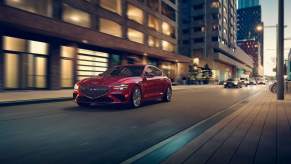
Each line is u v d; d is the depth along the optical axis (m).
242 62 108.31
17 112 7.82
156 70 11.05
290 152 3.59
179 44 73.06
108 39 24.19
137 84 9.02
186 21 72.50
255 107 9.55
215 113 8.01
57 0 20.52
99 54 25.39
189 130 5.29
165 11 44.41
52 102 11.18
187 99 13.67
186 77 55.69
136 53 31.16
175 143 4.20
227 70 83.94
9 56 16.16
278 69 12.99
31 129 5.27
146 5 37.12
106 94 8.15
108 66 26.81
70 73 21.36
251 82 64.31
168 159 3.26
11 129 5.25
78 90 8.47
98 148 3.90
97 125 5.78
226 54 78.56
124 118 6.82
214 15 68.12
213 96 16.38
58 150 3.77
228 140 4.30
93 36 21.78
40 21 16.42
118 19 29.61
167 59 40.22
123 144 4.16
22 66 17.05
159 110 8.62
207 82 59.72
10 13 14.48
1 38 15.59
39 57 18.36
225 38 75.38
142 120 6.53
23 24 15.20
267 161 3.19
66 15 21.52
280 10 12.85
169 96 11.77
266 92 22.11
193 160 3.22
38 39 18.08
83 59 23.08
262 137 4.52
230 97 15.44
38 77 18.31
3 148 3.84
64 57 20.59
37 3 18.66
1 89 15.55
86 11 24.16
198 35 70.12
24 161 3.26
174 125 5.89
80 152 3.68
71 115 7.25
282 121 6.29
